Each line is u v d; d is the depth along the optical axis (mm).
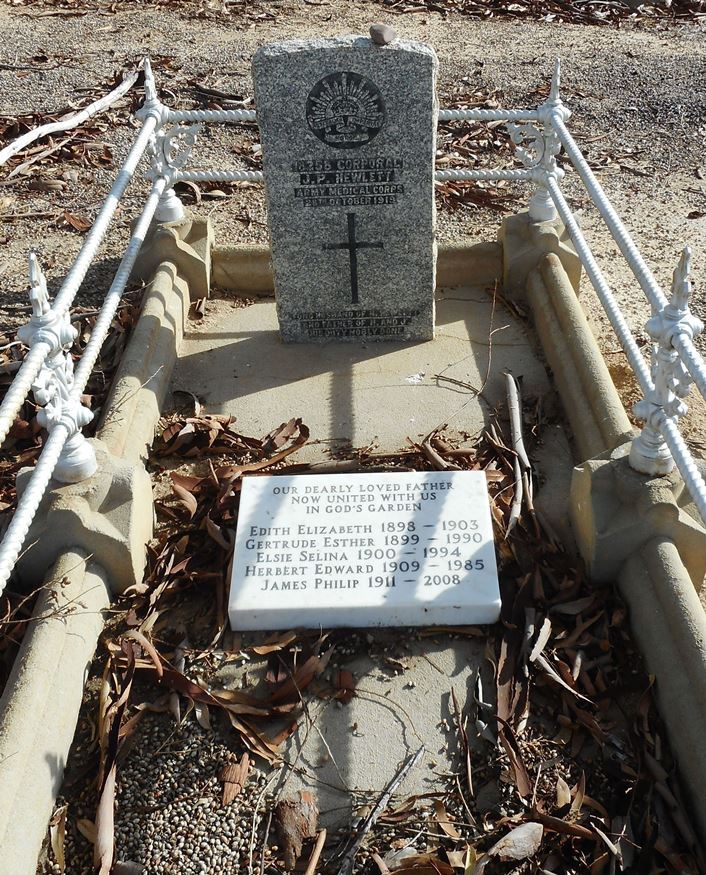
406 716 1287
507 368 1931
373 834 1152
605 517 1396
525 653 1338
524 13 4137
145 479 1509
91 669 1354
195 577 1473
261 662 1360
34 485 1254
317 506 1498
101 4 4188
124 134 3004
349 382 1900
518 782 1196
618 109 3240
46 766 1172
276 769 1231
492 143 2967
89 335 2055
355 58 1686
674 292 1278
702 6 4223
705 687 1182
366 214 1855
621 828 1154
